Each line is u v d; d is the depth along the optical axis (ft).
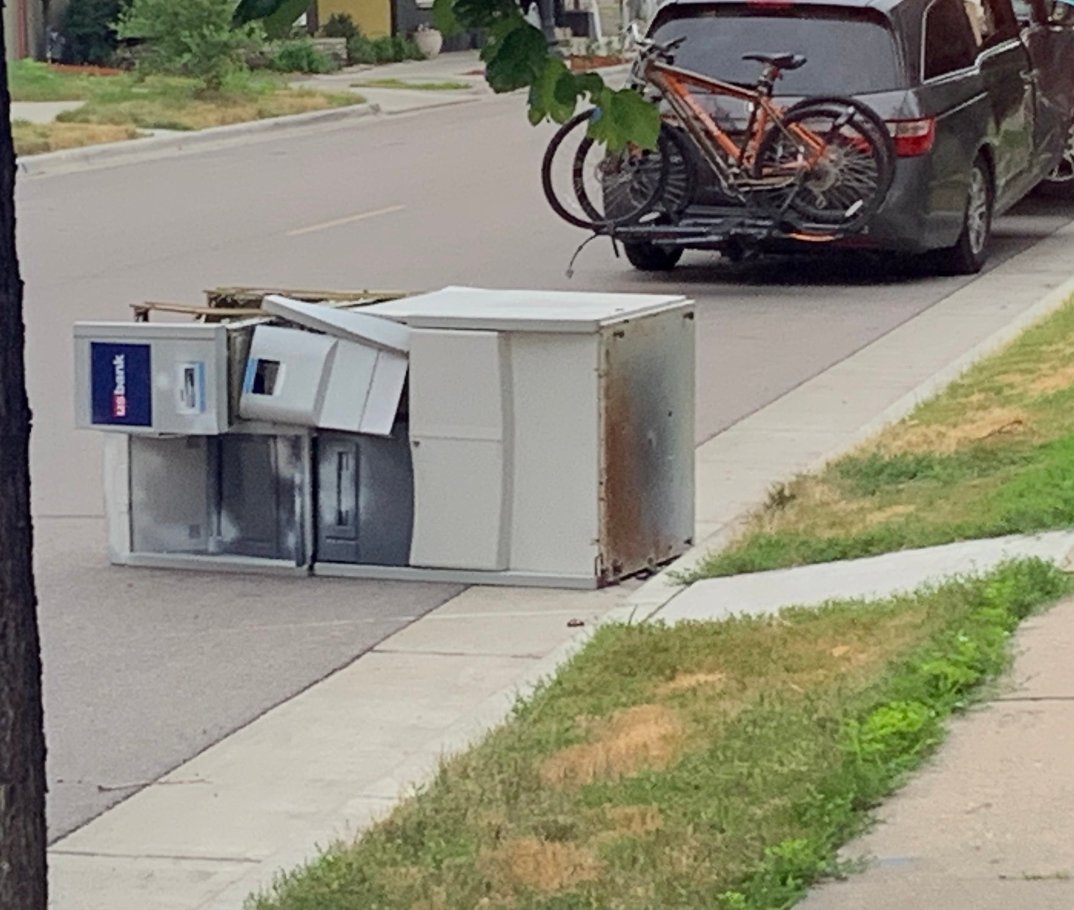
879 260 54.90
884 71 49.29
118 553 28.84
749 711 19.86
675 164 49.57
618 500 27.09
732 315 47.47
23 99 102.01
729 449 34.22
